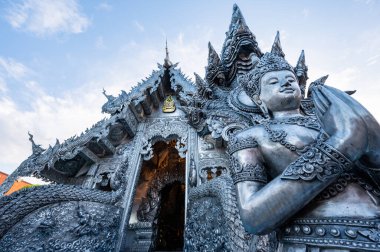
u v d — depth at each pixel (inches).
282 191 45.3
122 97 287.1
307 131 59.7
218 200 153.3
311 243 44.9
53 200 166.7
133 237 335.6
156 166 426.9
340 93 52.2
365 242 39.4
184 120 305.1
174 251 343.9
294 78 73.8
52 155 222.8
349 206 44.8
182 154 257.6
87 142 246.4
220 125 194.1
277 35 222.2
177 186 447.2
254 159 59.9
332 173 44.2
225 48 264.8
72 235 172.1
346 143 44.3
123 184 247.9
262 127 67.3
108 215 213.6
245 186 54.5
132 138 302.4
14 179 204.5
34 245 147.4
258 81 77.7
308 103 132.3
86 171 275.6
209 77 270.5
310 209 47.7
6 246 134.0
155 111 336.5
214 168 224.8
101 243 195.6
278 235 55.5
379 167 46.4
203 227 163.8
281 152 58.4
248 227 49.2
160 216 403.9
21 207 144.9
